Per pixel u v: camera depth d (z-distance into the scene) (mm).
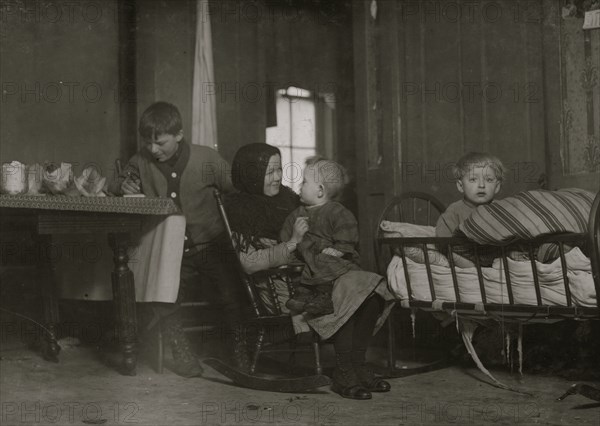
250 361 3795
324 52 6613
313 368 3658
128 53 5621
